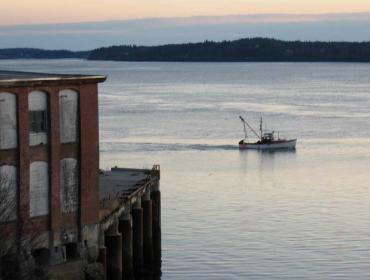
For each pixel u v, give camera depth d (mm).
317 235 92875
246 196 117688
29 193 60625
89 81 63406
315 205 110562
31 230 60625
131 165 149250
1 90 58812
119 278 69250
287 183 130625
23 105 59875
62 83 61719
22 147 59969
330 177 136500
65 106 62594
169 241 90062
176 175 138500
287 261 82625
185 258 83688
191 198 115500
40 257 61875
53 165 61688
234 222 99188
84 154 63594
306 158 160875
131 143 180750
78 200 63719
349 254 85062
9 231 58656
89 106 63719
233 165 152875
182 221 99625
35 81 60156
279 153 169500
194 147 177375
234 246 87875
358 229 95750
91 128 64000
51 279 60906
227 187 126188
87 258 64375
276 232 94250
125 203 72375
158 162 154500
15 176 60031
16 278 57719
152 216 86125
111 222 68500
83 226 64062
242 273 78812
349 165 150375
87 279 63594
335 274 78750
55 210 62000
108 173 90125
